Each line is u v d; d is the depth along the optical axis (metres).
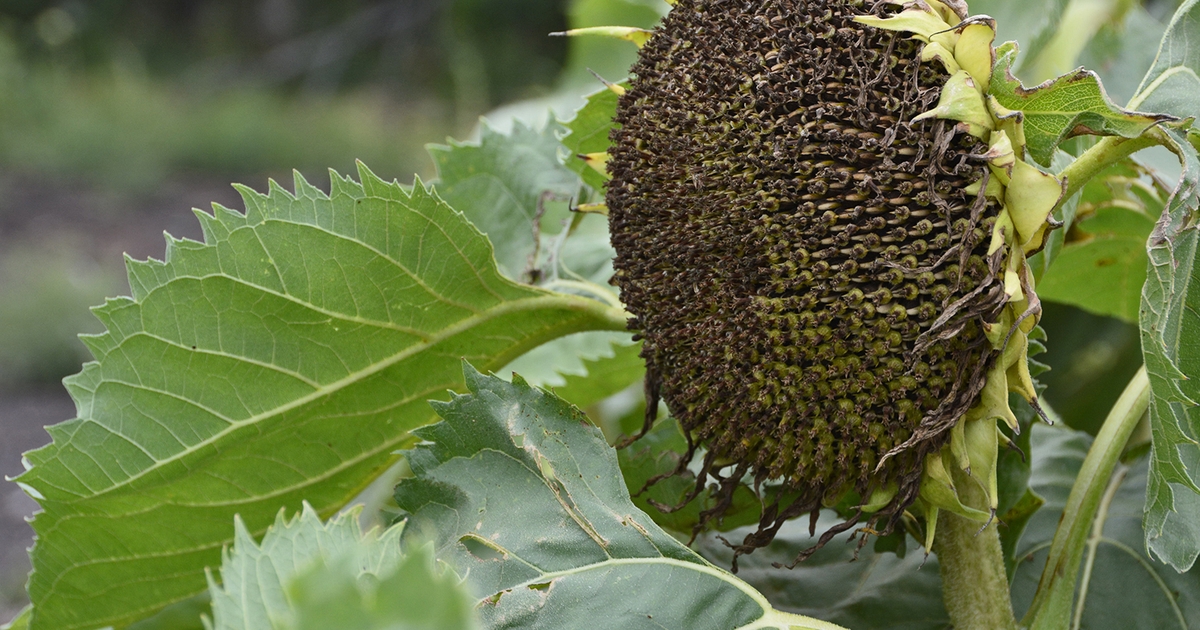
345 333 1.34
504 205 1.50
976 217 1.22
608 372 1.51
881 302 1.23
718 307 1.25
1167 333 1.23
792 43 1.25
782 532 1.36
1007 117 1.22
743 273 1.25
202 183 9.68
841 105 1.24
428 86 11.30
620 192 1.29
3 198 8.55
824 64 1.24
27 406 5.67
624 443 1.32
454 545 1.25
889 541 1.31
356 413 1.36
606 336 1.54
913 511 1.28
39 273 6.55
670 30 1.29
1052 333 1.78
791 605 1.33
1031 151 1.23
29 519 1.33
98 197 8.86
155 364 1.33
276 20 12.62
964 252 1.22
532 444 1.26
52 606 1.36
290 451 1.36
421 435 1.27
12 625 1.38
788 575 1.34
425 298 1.35
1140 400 1.29
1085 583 1.34
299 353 1.34
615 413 1.82
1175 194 1.21
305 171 10.00
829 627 1.23
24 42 11.53
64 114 9.84
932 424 1.23
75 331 6.07
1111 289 1.47
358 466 1.38
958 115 1.22
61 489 1.33
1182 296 1.22
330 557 1.18
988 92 1.23
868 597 1.33
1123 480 1.38
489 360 1.38
